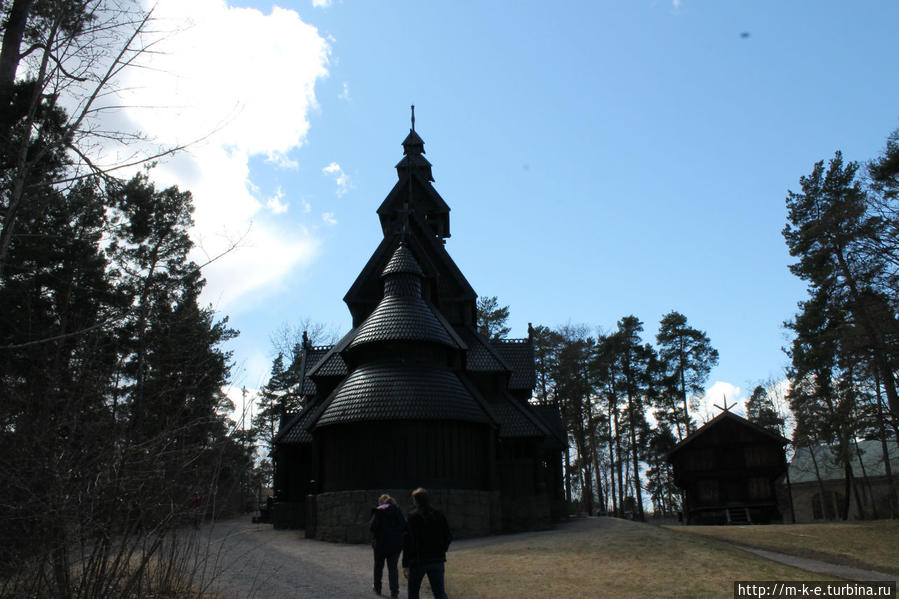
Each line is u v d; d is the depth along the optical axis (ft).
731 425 156.56
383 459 85.51
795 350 133.39
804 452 215.72
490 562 58.80
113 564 29.58
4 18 47.32
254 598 42.32
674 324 212.84
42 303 51.03
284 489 104.12
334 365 108.06
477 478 90.22
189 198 92.43
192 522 38.58
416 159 140.77
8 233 39.68
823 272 118.73
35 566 27.91
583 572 53.62
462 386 94.73
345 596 44.45
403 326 93.30
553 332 204.74
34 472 26.89
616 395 205.46
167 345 35.63
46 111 44.91
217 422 33.88
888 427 118.01
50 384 29.09
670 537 70.49
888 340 102.99
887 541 87.20
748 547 83.51
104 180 44.68
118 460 28.91
